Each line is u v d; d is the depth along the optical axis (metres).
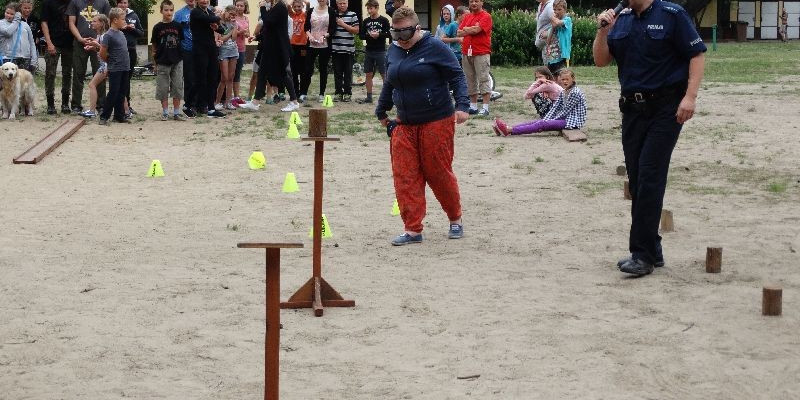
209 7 22.61
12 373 7.34
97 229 12.06
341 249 11.05
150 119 22.50
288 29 23.80
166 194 14.24
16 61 24.45
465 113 11.01
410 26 10.72
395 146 11.17
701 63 9.34
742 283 9.45
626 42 9.60
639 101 9.55
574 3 60.03
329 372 7.29
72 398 6.84
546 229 11.88
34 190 14.52
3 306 8.98
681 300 8.93
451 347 7.80
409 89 10.89
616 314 8.55
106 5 23.34
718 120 21.55
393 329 8.29
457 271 10.08
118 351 7.79
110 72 21.59
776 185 14.14
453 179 11.28
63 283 9.72
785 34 71.19
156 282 9.73
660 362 7.37
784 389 6.81
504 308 8.80
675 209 12.82
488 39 22.67
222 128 20.98
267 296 5.48
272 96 25.95
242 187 14.75
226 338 8.07
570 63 43.91
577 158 16.83
